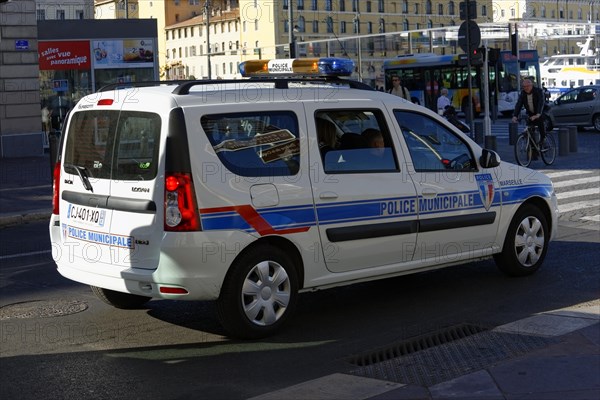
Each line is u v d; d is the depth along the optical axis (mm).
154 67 30375
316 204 7105
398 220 7652
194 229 6469
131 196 6762
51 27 29047
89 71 29672
